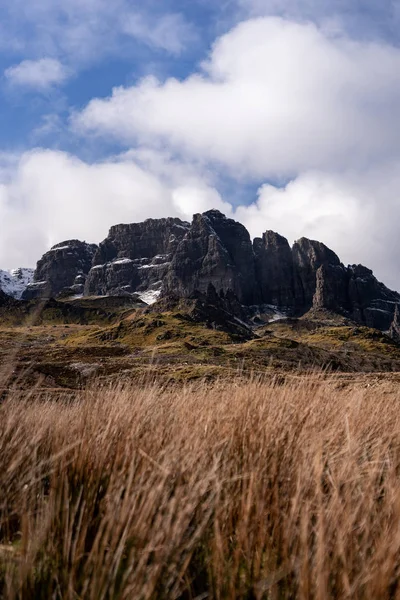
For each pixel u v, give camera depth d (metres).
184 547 2.57
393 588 2.39
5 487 3.44
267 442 4.00
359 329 176.00
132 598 2.30
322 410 5.08
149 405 5.10
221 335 140.75
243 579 2.72
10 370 3.20
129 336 146.50
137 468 3.59
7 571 2.59
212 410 4.91
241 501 3.26
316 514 2.95
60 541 2.95
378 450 3.66
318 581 2.13
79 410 5.27
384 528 2.72
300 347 104.81
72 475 3.79
